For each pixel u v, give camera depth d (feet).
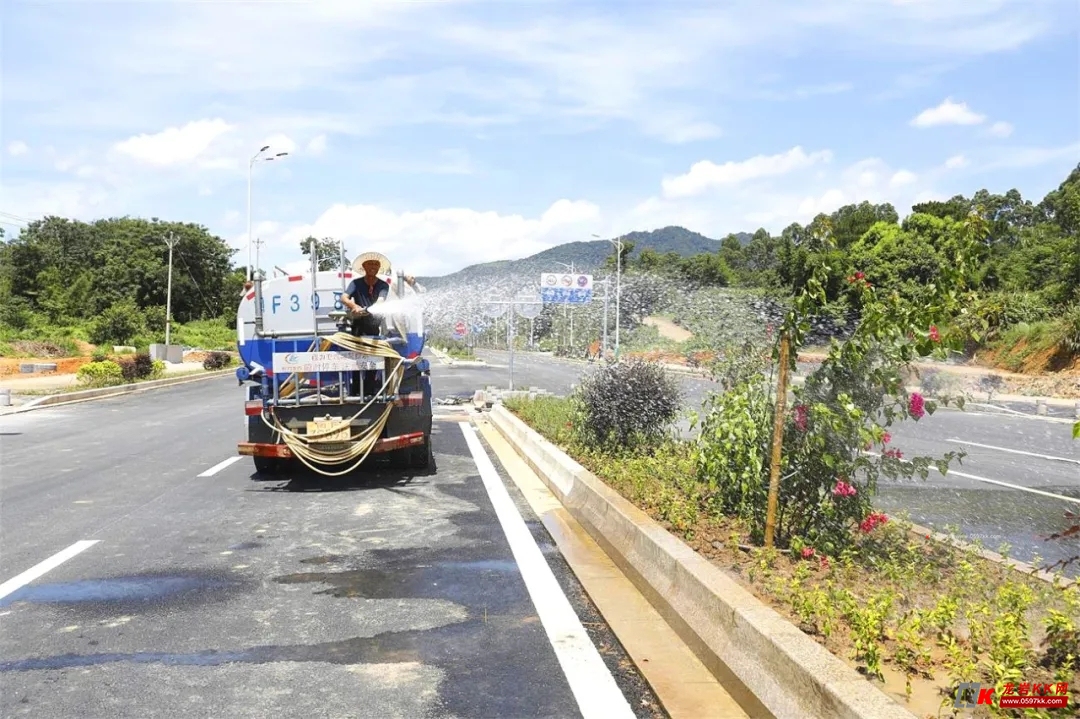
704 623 15.80
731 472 22.56
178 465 42.04
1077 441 50.78
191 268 313.32
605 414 35.47
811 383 21.01
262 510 30.60
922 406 19.93
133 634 17.57
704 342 32.17
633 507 23.91
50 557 24.03
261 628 17.87
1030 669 12.62
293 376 35.47
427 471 39.27
